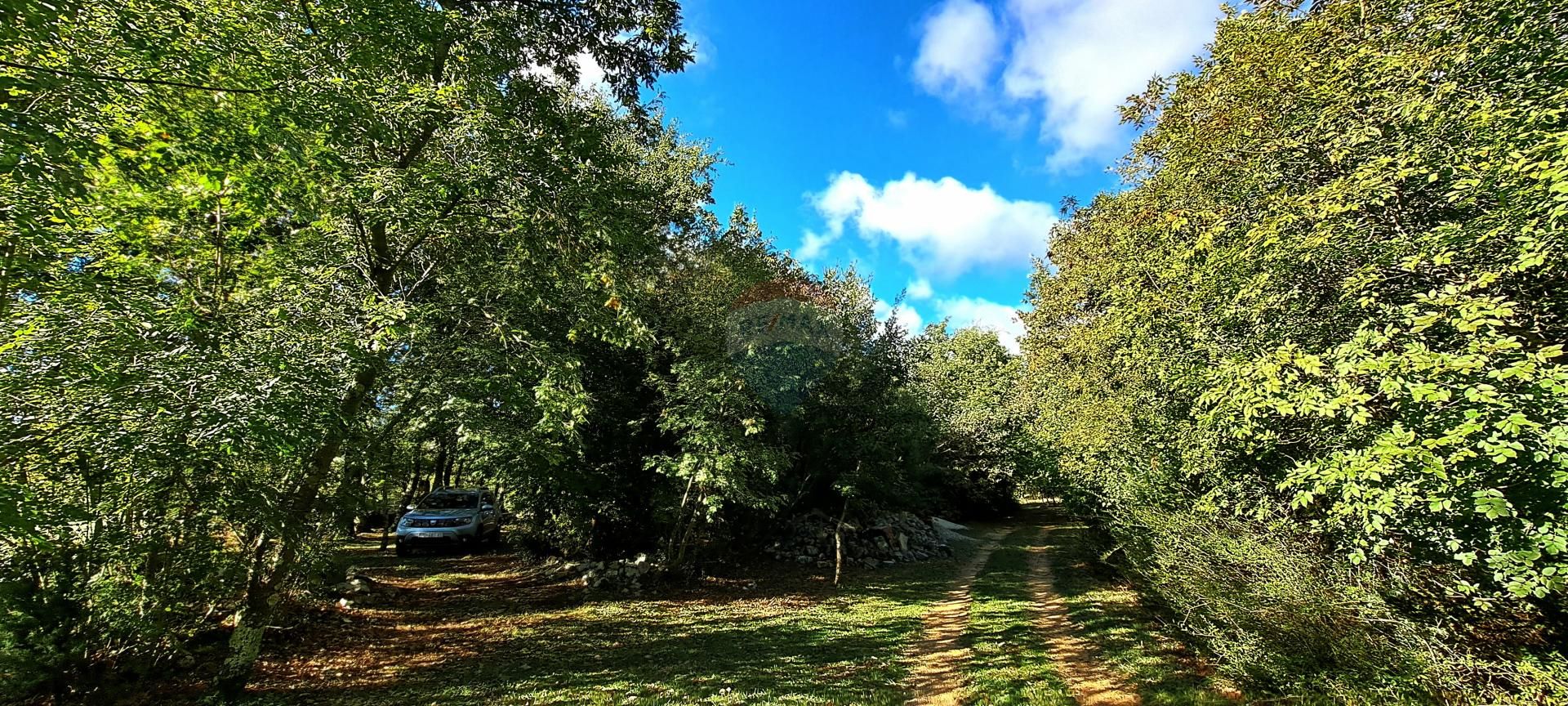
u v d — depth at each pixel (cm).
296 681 641
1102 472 873
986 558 1667
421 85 679
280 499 620
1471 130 378
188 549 570
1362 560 425
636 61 957
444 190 684
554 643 816
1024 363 1894
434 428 934
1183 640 705
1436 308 369
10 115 298
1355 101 443
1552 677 365
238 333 529
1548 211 323
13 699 463
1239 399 411
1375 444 342
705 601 1102
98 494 489
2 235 351
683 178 1355
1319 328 463
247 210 515
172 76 439
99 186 422
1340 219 424
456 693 620
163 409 427
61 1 332
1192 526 576
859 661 750
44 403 418
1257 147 571
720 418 1102
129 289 463
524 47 903
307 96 547
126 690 549
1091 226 1395
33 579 480
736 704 597
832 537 1584
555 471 1122
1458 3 407
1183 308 614
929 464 1717
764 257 1549
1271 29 608
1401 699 419
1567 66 364
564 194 811
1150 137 827
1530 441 316
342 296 666
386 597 1030
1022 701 596
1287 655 502
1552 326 357
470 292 825
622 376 1238
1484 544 367
